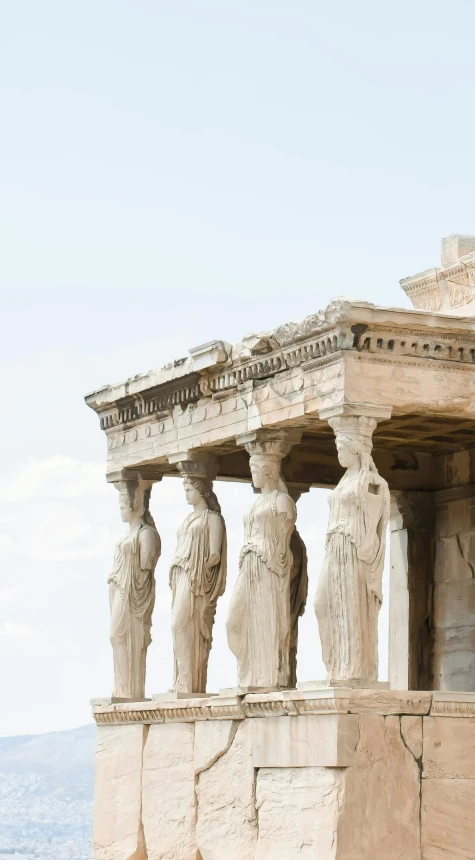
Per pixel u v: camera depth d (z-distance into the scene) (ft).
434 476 87.61
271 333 74.02
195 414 80.79
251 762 73.97
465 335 71.56
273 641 75.05
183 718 78.84
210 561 81.30
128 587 85.81
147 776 81.25
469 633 84.84
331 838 68.69
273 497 75.82
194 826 77.82
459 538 85.92
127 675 85.56
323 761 69.46
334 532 70.44
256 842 73.41
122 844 82.23
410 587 86.94
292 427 75.92
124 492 86.79
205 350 77.82
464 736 70.74
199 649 81.30
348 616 69.97
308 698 69.97
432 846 69.62
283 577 75.51
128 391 84.43
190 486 81.66
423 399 71.36
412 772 69.67
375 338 70.49
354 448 70.59
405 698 69.72
